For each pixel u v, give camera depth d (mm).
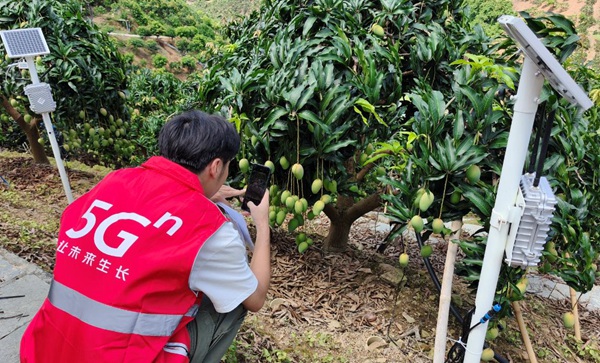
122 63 4820
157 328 1197
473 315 1782
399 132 2561
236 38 4633
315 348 2322
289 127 2275
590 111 2824
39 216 3734
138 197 1293
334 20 2854
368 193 4172
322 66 2432
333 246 3498
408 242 4145
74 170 5594
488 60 1899
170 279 1213
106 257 1201
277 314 2564
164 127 1376
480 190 1957
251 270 1512
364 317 2660
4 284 2402
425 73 2943
